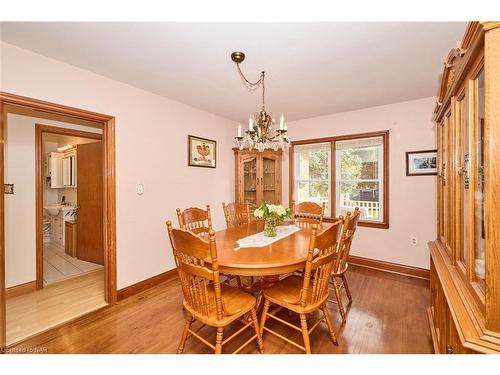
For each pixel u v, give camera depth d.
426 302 2.36
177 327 1.98
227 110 3.47
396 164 3.17
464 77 1.18
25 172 2.61
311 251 1.45
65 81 2.07
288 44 1.79
